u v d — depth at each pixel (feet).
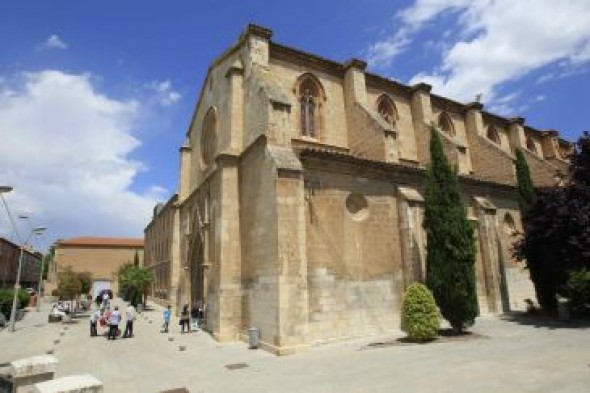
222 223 65.92
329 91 81.51
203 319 79.25
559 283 68.95
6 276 230.89
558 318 67.21
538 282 73.15
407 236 63.21
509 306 77.56
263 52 71.82
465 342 50.14
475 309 56.85
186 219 104.22
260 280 56.75
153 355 54.44
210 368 44.34
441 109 101.45
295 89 76.89
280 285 51.01
